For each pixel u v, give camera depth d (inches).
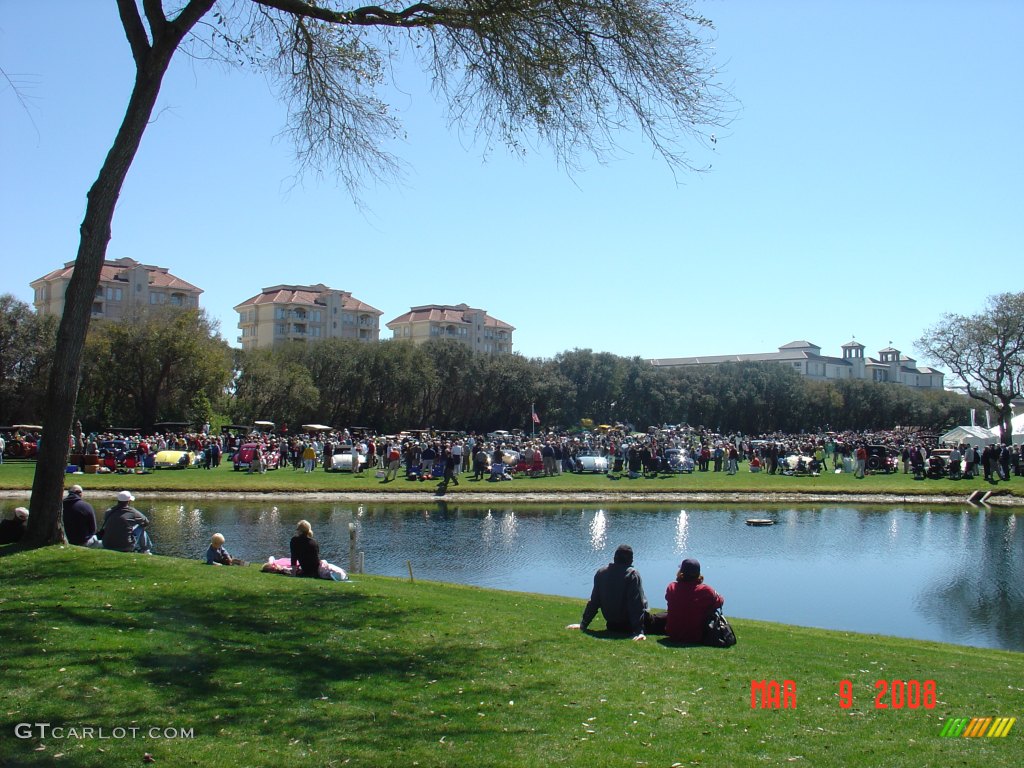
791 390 4749.0
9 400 2687.0
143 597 404.2
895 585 846.5
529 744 245.4
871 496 1699.1
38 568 451.8
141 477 1670.8
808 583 853.8
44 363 2704.2
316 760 225.1
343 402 3577.8
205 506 1375.5
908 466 2124.8
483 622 417.7
